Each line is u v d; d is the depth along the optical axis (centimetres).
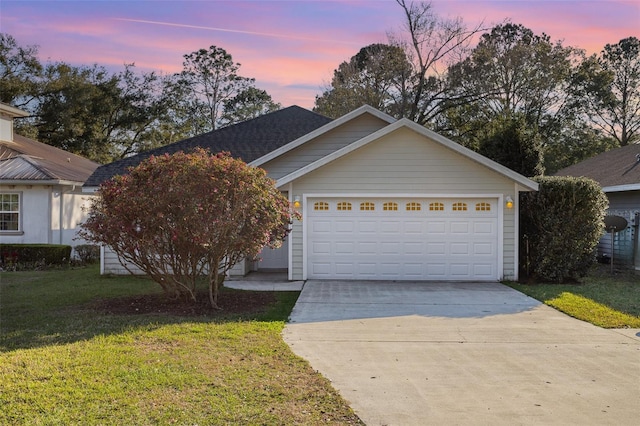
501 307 923
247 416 425
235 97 4750
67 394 461
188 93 4544
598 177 1808
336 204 1256
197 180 827
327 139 1520
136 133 4125
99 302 946
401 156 1241
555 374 550
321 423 418
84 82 3662
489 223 1240
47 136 3562
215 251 865
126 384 489
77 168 2206
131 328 720
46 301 959
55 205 1800
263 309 891
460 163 1235
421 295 1045
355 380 525
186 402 451
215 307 890
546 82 3441
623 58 3994
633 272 1439
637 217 1462
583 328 764
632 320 809
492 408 454
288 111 1856
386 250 1252
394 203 1251
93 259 1755
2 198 1775
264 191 880
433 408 453
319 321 804
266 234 879
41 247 1605
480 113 3094
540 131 3569
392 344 670
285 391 485
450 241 1245
